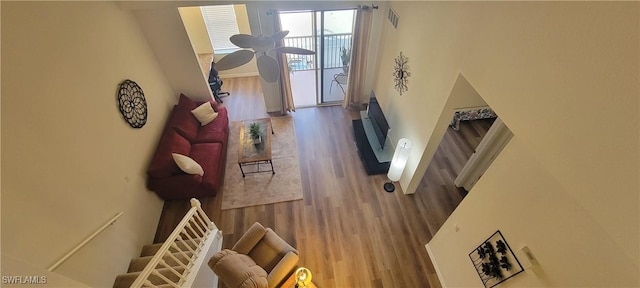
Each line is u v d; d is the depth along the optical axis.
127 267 3.52
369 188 4.92
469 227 3.06
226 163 5.32
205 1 4.34
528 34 1.94
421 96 3.90
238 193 4.84
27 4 2.56
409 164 4.51
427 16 3.51
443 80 3.25
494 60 2.33
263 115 6.41
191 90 5.73
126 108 3.87
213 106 5.67
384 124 4.83
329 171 5.20
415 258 4.02
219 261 3.00
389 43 5.03
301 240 4.22
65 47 2.95
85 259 2.83
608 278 1.70
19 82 2.38
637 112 1.32
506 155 2.42
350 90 6.21
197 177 4.26
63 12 2.99
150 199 4.24
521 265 2.33
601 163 1.53
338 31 5.72
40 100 2.55
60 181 2.62
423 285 3.77
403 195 4.80
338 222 4.44
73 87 2.97
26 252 2.23
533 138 2.01
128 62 4.14
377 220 4.46
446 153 5.43
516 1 2.02
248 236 3.48
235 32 6.77
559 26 1.69
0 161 2.12
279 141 5.78
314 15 5.19
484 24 2.42
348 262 3.98
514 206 2.37
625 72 1.35
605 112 1.47
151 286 2.58
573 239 1.87
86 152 3.00
